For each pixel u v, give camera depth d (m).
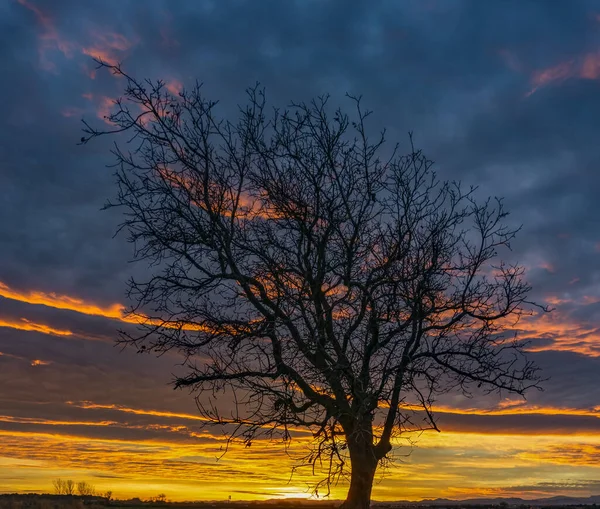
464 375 10.43
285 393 9.88
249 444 10.01
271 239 10.43
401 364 9.95
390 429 10.38
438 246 10.38
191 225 10.45
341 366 9.41
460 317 10.48
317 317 9.84
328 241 10.37
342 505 10.00
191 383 10.07
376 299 10.02
